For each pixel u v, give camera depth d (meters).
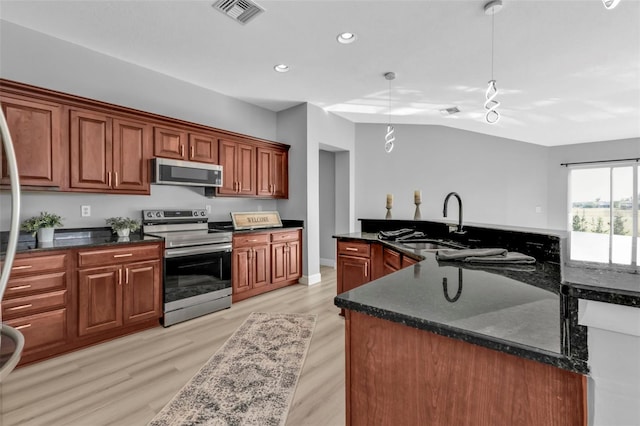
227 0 2.13
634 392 0.58
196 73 3.31
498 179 5.75
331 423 1.58
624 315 0.58
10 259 0.57
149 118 2.95
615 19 2.20
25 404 1.71
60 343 2.21
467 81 3.39
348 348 1.00
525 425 0.70
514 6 2.10
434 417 0.83
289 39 2.61
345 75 3.31
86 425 1.55
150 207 3.25
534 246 1.74
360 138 5.49
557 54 2.72
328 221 5.69
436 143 5.58
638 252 0.95
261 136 4.42
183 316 2.92
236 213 3.88
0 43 2.36
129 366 2.10
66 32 2.54
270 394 1.81
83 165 2.51
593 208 5.72
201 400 1.75
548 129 4.97
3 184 2.14
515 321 0.79
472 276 1.31
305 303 3.49
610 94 3.55
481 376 0.76
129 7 2.21
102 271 2.42
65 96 2.39
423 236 2.79
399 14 2.24
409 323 0.83
